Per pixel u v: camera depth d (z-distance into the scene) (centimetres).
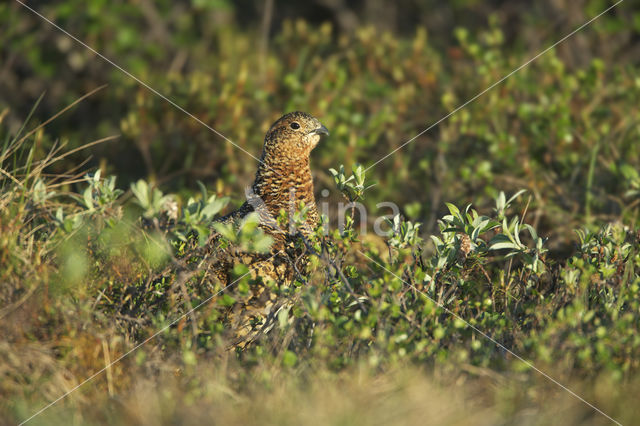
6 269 682
